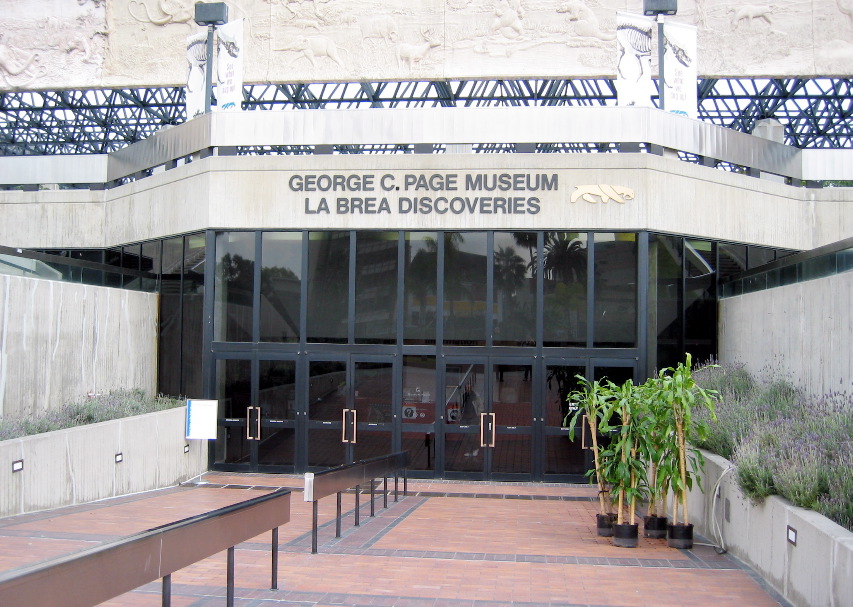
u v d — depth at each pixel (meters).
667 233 16.50
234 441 16.55
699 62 21.78
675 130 16.72
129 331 16.80
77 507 11.27
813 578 6.54
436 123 16.53
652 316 16.17
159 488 14.23
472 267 16.36
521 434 16.03
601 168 16.14
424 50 21.97
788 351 13.45
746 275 15.98
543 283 16.20
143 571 4.52
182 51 23.22
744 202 17.81
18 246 20.61
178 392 17.56
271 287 16.64
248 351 16.56
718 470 9.68
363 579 7.17
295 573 7.37
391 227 16.39
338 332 16.48
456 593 6.72
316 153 17.19
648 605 6.54
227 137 16.89
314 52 22.27
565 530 10.66
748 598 7.02
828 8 21.66
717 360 17.11
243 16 22.52
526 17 21.78
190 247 17.42
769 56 21.70
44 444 10.84
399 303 16.33
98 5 23.59
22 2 23.77
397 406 16.22
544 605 6.39
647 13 17.33
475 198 16.30
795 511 7.07
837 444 8.53
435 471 16.09
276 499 6.47
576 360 16.02
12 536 8.55
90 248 20.38
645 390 9.77
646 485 9.87
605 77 21.62
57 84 23.64
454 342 16.27
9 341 13.02
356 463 10.10
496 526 10.90
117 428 12.78
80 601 3.97
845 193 19.03
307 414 16.38
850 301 11.14
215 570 7.47
